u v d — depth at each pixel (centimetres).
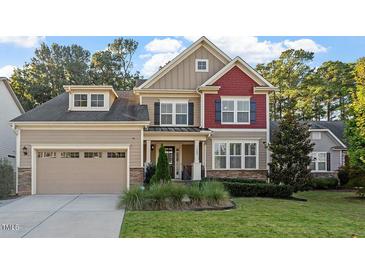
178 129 2103
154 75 2208
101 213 1220
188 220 1096
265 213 1253
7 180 1742
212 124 2158
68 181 1817
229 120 2170
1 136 2355
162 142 2241
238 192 1767
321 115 4216
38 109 2020
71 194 1800
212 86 2138
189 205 1359
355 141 2017
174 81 2234
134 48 4500
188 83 2241
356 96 2086
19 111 2719
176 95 2219
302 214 1255
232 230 961
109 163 1834
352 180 2003
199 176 2023
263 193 1770
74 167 1827
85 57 4519
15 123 1783
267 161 2162
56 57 4391
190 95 2222
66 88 2006
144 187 1577
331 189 2498
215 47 2253
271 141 2075
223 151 2159
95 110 2027
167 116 2217
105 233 919
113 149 1834
